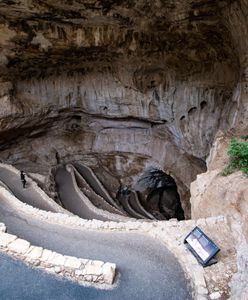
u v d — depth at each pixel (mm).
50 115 19000
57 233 7938
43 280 6117
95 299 5715
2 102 16016
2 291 5926
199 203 8539
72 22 12422
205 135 14945
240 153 8227
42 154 20328
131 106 17906
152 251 6805
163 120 17688
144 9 10977
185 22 11312
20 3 10586
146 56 14453
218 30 11289
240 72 10953
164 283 5980
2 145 18844
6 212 9367
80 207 14484
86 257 6852
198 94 14562
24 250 6652
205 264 5953
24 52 14203
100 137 21312
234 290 5383
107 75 17031
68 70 17172
